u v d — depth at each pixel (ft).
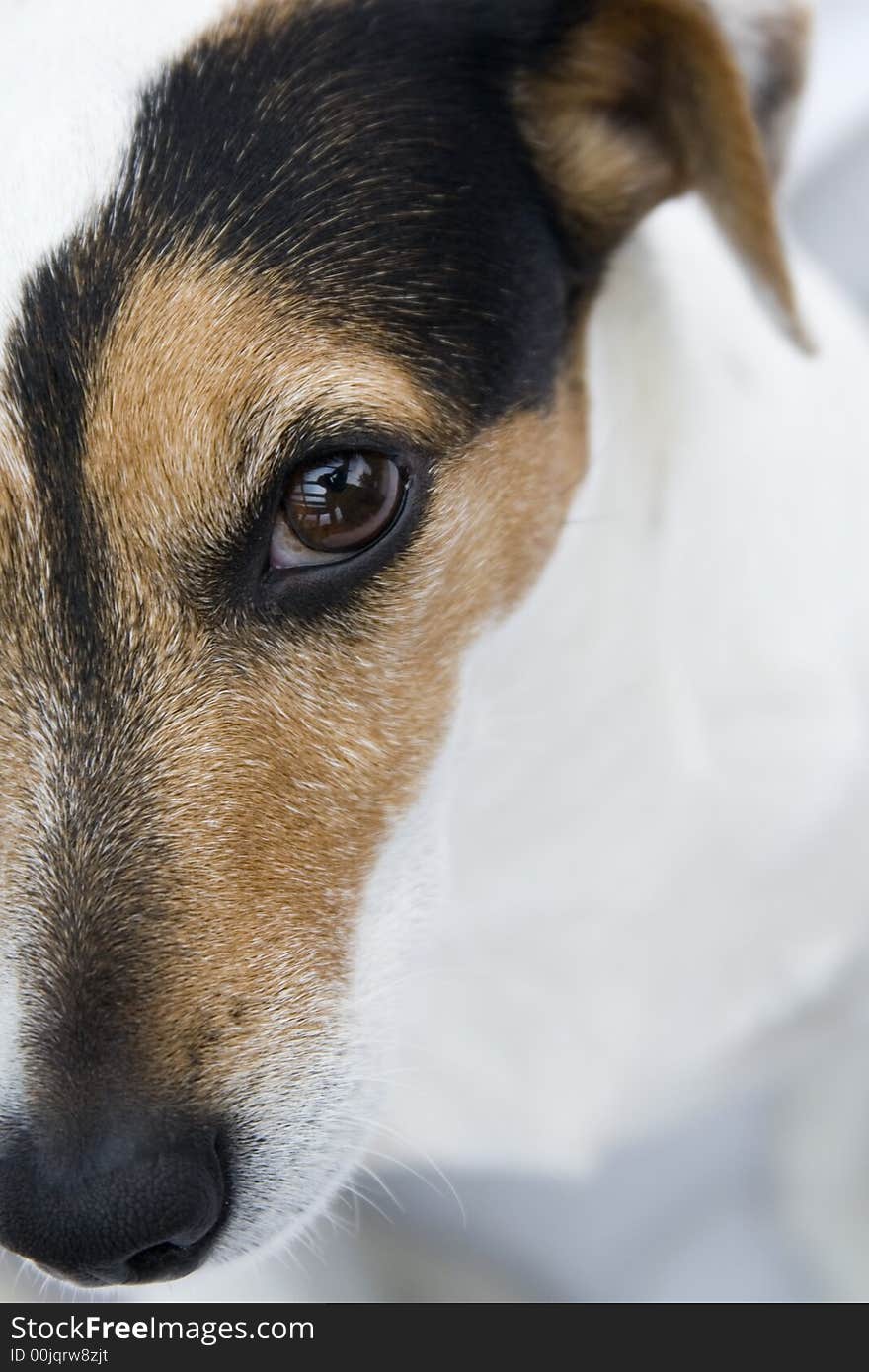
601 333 1.57
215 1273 1.51
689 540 1.63
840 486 1.73
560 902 1.71
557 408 1.50
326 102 1.42
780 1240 2.08
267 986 1.42
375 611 1.43
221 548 1.38
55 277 1.37
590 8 1.50
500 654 1.54
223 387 1.37
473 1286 2.05
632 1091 1.83
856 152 2.23
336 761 1.43
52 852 1.41
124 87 1.40
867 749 1.73
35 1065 1.39
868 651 1.75
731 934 1.76
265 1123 1.42
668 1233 2.10
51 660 1.40
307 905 1.43
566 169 1.52
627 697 1.64
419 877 1.49
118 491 1.37
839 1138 2.03
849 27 2.20
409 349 1.42
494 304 1.46
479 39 1.48
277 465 1.38
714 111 1.52
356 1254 2.01
